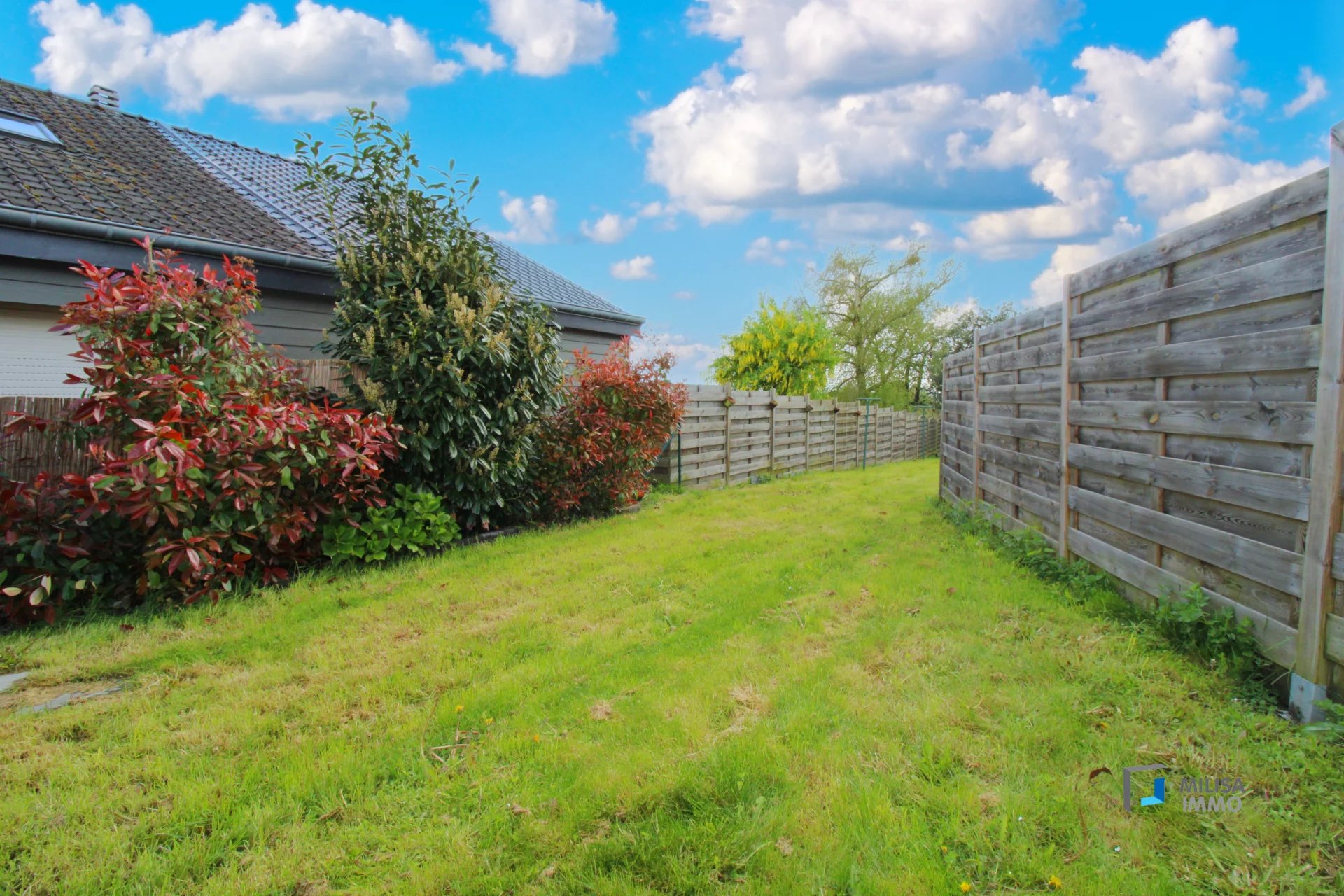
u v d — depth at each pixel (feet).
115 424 12.71
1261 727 7.65
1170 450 10.59
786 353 53.47
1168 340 10.54
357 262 17.37
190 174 24.66
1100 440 12.87
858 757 7.36
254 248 19.63
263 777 7.17
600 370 23.20
